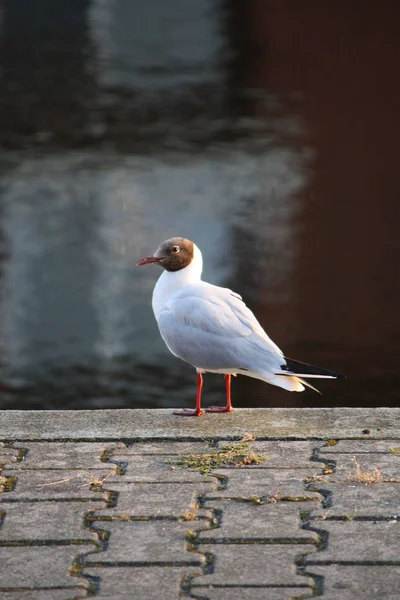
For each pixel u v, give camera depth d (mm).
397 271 20406
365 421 6887
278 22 47438
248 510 5656
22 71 41750
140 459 6363
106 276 20422
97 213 24781
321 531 5406
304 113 35219
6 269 20766
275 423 6914
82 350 16891
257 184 27469
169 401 15219
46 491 5914
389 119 34156
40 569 5074
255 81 39469
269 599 4789
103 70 41562
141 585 4930
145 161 30000
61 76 40875
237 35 46000
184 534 5402
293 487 5926
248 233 23344
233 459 6332
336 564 5090
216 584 4926
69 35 47156
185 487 5957
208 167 29219
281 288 19750
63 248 22094
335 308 18625
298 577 4969
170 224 24000
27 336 17562
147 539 5367
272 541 5324
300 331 17719
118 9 51531
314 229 23484
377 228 23375
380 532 5375
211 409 7234
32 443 6629
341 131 32875
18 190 26891
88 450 6512
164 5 51594
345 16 47531
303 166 29203
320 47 43656
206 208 25266
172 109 36125
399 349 16875
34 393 15531
